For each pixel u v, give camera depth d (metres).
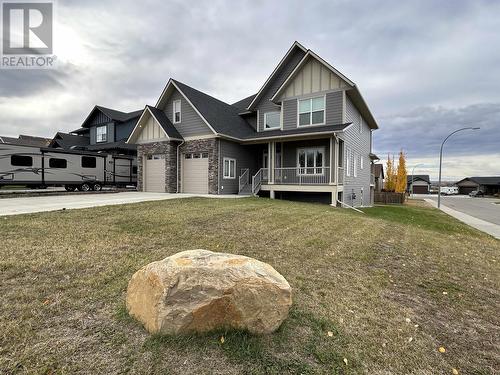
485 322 2.91
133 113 25.91
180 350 2.12
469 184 67.81
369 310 3.00
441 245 6.50
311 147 15.12
